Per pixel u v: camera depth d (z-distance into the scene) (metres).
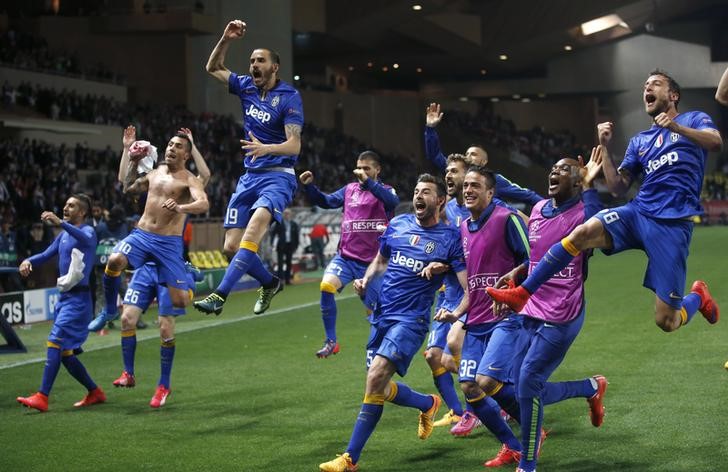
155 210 10.95
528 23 60.06
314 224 36.22
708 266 29.00
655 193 7.51
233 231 9.76
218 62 9.70
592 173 7.82
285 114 9.45
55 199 32.16
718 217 65.50
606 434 8.78
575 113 76.75
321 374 12.73
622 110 73.19
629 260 35.19
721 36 69.94
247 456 8.43
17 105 37.50
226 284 9.10
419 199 8.12
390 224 8.45
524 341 7.79
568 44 64.56
